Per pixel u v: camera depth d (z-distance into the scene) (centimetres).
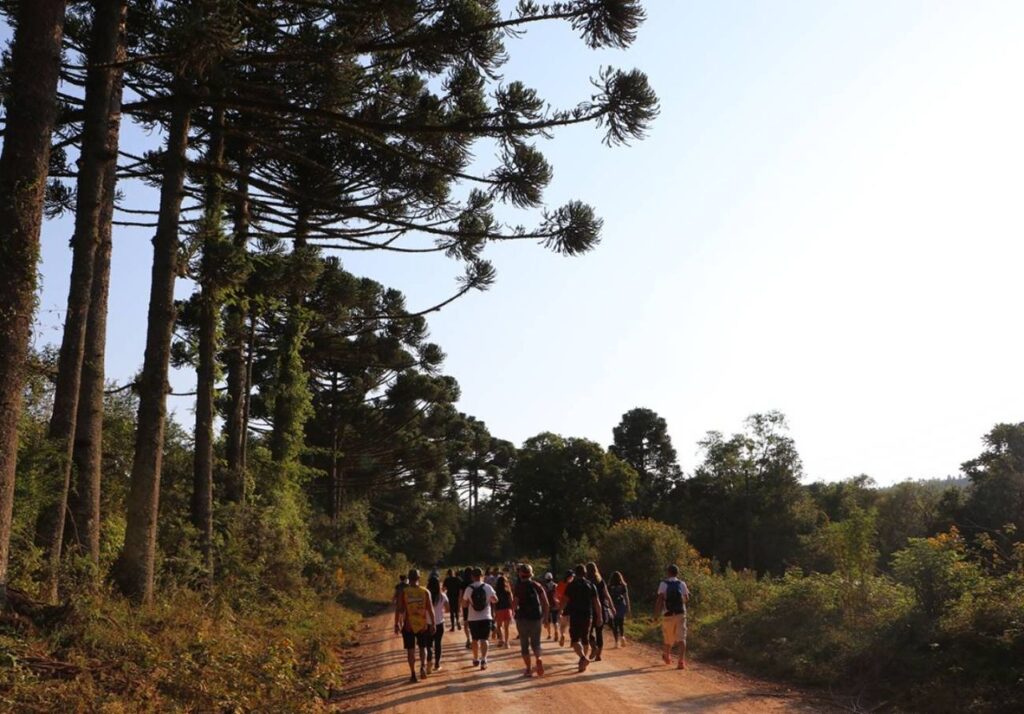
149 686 792
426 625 1188
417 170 1825
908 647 1077
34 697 695
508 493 6850
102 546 1441
